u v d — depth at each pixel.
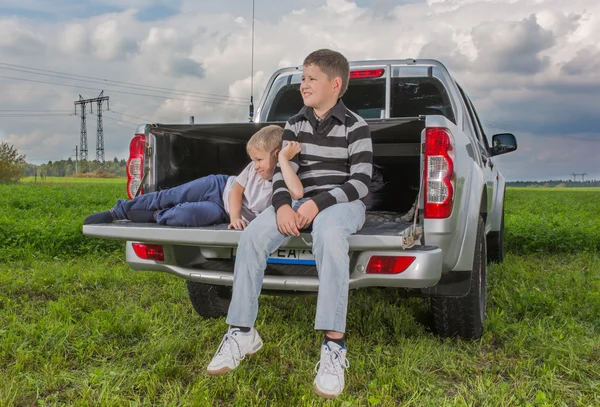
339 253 2.53
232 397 2.77
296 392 2.72
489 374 3.05
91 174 109.00
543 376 2.95
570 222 10.19
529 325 3.85
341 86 2.89
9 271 5.70
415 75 4.78
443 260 3.03
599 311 4.16
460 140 3.29
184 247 3.27
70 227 7.92
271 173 3.15
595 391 2.82
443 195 2.89
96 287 5.15
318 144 2.92
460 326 3.51
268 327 3.78
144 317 3.98
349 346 3.47
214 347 3.46
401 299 4.67
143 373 2.96
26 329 3.60
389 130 3.41
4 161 59.62
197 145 3.98
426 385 2.87
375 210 4.30
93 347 3.33
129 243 3.40
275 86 5.35
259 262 2.68
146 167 3.57
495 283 5.17
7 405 2.60
